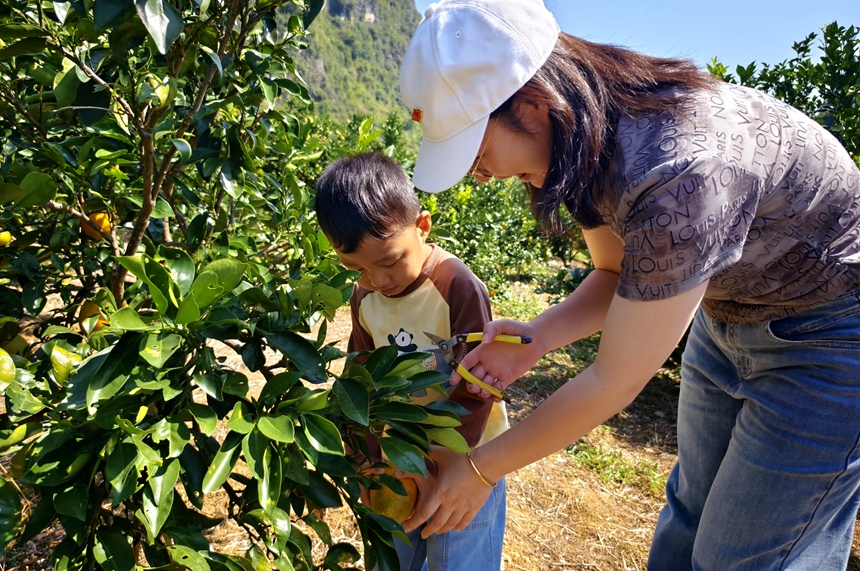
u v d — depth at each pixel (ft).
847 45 15.02
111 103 5.49
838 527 5.34
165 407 4.10
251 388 11.86
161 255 4.04
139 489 4.09
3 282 6.54
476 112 3.80
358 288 6.07
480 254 24.53
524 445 4.35
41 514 3.70
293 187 6.63
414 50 4.06
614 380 4.01
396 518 4.91
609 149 3.89
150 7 3.36
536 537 9.36
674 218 3.56
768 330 4.99
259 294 4.24
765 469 4.97
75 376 3.73
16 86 6.26
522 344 5.55
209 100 5.87
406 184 5.18
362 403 3.81
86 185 5.90
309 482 3.94
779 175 4.08
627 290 3.84
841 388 4.69
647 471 11.72
